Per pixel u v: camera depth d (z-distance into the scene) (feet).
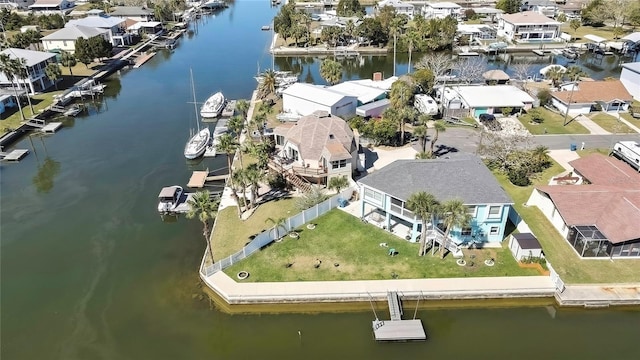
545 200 170.30
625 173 180.24
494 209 150.51
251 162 217.56
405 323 126.82
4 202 190.80
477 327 129.18
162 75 366.84
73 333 127.95
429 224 153.38
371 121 239.09
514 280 139.03
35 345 124.26
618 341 124.77
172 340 125.80
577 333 127.34
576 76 303.07
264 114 243.40
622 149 212.23
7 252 159.63
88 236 168.45
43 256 157.69
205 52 437.58
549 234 160.25
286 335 127.13
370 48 438.40
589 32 494.59
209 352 122.11
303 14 478.18
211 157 226.79
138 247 161.68
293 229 163.32
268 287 137.28
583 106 272.92
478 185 153.58
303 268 144.87
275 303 134.72
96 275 148.97
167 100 310.86
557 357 119.96
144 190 198.49
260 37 498.28
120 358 120.26
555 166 209.56
